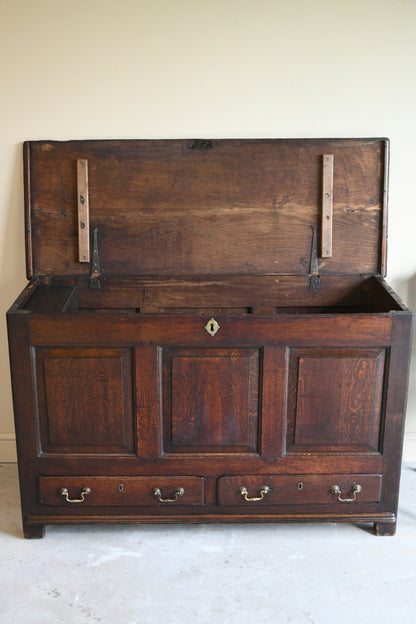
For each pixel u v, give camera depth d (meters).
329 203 2.68
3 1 2.57
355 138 2.67
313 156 2.68
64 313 2.14
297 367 2.21
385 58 2.66
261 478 2.29
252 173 2.68
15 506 2.58
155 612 1.92
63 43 2.62
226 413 2.25
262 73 2.66
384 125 2.73
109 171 2.67
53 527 2.42
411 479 2.79
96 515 2.32
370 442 2.28
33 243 2.71
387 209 2.71
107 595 2.00
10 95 2.66
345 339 2.18
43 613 1.91
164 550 2.26
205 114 2.70
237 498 2.31
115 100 2.68
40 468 2.28
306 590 2.03
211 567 2.15
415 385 2.96
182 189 2.69
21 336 2.16
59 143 2.65
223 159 2.67
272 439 2.26
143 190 2.68
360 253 2.74
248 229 2.72
